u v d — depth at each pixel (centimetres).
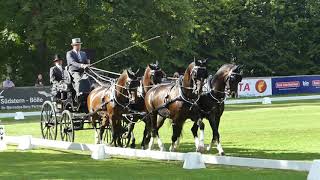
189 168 1440
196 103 1639
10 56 4975
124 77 1762
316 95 5272
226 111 3650
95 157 1681
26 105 4003
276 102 4619
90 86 1981
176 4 4669
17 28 4469
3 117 3616
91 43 4662
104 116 1825
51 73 2111
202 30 6134
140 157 1684
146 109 1789
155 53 4769
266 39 6906
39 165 1544
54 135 2127
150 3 4584
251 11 6881
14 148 1978
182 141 2141
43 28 4206
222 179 1259
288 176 1280
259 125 2683
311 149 1806
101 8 4459
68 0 4294
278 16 6969
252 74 6906
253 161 1393
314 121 2825
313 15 7038
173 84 1719
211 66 6638
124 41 4503
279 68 6894
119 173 1380
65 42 4591
